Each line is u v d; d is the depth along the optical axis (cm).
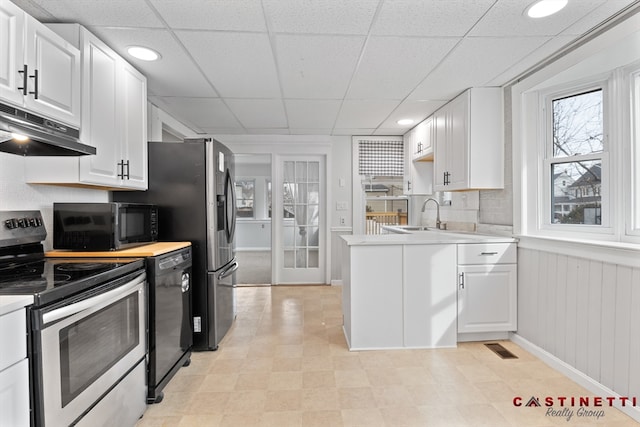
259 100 321
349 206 486
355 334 267
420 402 194
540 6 173
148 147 261
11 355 107
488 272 274
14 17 137
